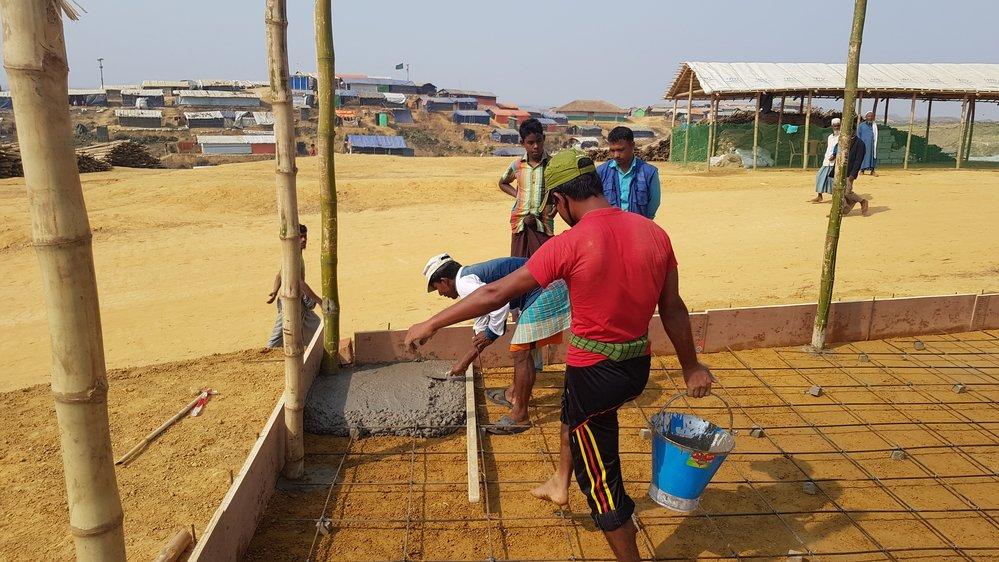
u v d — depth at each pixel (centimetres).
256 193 1608
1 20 159
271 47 341
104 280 980
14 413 516
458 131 8500
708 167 2089
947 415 470
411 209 1506
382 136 6612
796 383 522
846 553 315
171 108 7981
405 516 356
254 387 554
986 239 1032
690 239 1116
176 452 441
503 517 354
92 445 190
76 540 196
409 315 771
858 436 440
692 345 296
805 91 2130
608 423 289
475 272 431
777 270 895
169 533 351
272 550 329
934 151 2502
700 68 2267
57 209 171
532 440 439
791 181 1786
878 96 2188
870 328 613
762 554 327
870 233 1102
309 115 7550
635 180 478
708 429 345
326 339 497
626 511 285
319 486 384
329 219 476
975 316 635
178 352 689
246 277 985
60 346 181
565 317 418
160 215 1430
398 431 441
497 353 545
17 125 165
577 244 269
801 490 381
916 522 351
